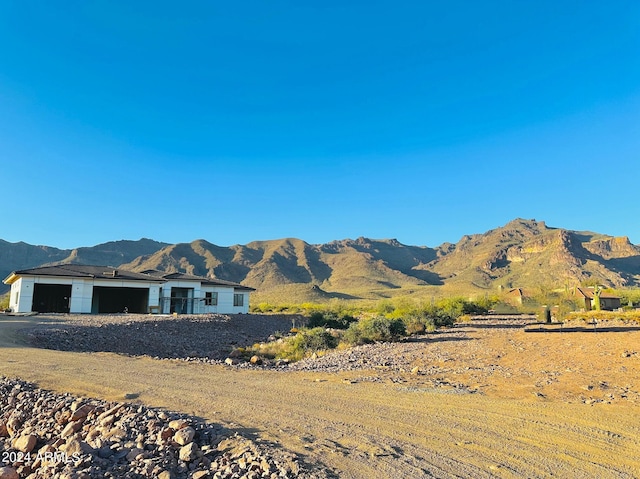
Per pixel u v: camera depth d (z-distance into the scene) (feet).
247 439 19.12
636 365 38.27
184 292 150.00
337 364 46.73
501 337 69.87
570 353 47.50
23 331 65.77
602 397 27.14
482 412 23.85
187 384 31.94
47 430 23.71
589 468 16.19
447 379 35.19
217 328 102.89
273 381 33.83
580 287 154.61
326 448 18.21
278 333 105.50
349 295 509.76
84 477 16.24
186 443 19.02
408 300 222.07
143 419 21.99
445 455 17.54
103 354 50.06
